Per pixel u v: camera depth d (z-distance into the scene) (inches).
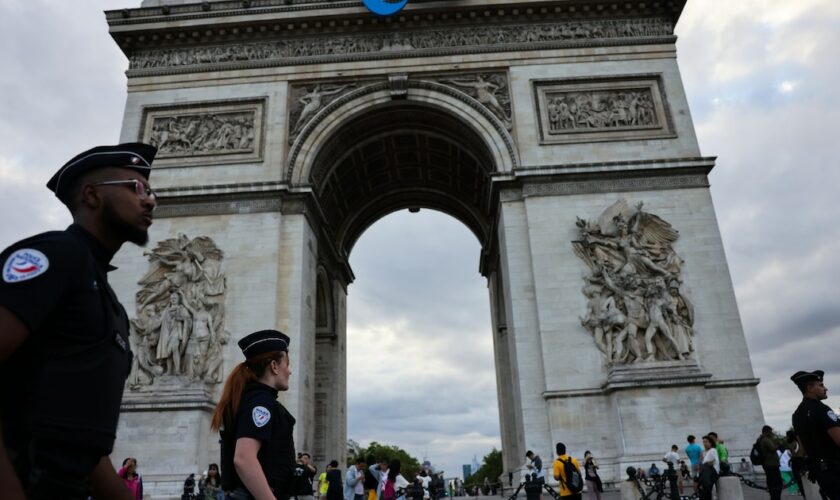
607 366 1715.1
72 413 165.3
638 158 1988.2
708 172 1946.4
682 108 2048.5
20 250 161.9
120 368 187.8
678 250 1856.5
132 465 1106.7
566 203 1921.8
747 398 1679.4
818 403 494.9
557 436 1679.4
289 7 2153.1
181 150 2060.8
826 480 477.1
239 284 1873.8
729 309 1780.3
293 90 2151.8
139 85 2150.6
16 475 141.8
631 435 1599.4
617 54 2124.8
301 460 1259.8
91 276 177.2
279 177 2005.4
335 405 2466.8
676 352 1710.1
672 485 1102.4
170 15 2158.0
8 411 158.7
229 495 281.0
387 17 2145.7
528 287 1863.9
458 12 2144.4
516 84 2094.0
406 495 1507.1
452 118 2123.5
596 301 1803.6
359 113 2101.4
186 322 1792.6
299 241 1937.7
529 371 1782.7
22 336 152.3
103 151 206.7
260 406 281.4
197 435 1647.4
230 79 2144.4
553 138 2023.9
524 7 2142.0
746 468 1592.0
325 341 2527.1
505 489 2336.4
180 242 1903.3
